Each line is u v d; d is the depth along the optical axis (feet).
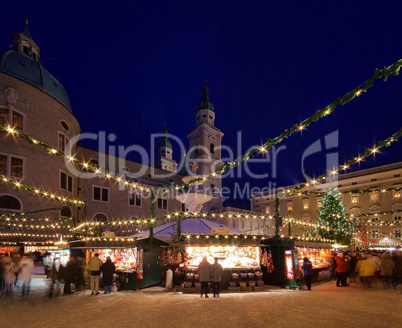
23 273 44.86
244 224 187.93
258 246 51.78
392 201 155.63
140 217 164.76
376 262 57.57
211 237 50.78
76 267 50.42
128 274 50.80
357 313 30.17
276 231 56.18
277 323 26.58
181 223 60.03
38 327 26.55
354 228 123.95
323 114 30.94
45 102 118.62
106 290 46.16
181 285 48.83
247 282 49.06
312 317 28.60
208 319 28.32
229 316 29.37
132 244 53.31
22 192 105.81
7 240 99.96
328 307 33.22
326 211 117.08
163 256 53.47
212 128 232.94
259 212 203.82
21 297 42.83
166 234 55.93
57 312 32.42
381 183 160.56
